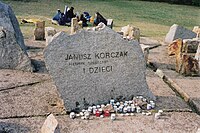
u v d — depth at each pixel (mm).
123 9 16359
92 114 4766
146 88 5297
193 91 5961
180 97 5801
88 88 4953
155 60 7801
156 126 4547
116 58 5109
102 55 5027
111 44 5062
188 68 6816
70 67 4855
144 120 4688
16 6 14227
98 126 4441
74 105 4832
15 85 5609
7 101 4973
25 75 6141
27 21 11062
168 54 8328
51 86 5691
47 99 5141
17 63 6391
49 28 8539
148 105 5020
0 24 6363
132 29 8414
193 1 20953
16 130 4215
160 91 5797
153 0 20453
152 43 9477
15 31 6594
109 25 11000
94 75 5000
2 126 4273
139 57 5219
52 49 4762
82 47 4906
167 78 6613
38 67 6648
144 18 14555
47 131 3492
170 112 4992
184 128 4559
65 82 4828
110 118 4684
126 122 4594
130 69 5195
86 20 11727
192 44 8125
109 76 5090
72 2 16797
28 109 4770
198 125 4680
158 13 16500
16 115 4574
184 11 18172
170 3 20688
